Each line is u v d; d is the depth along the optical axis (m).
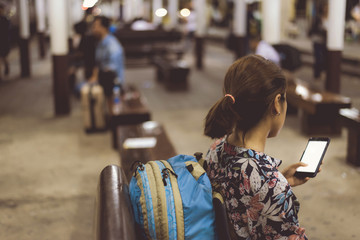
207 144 6.57
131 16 32.53
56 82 8.41
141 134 4.67
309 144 1.83
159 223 1.57
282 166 5.57
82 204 4.57
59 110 8.50
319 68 11.96
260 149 1.60
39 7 17.98
